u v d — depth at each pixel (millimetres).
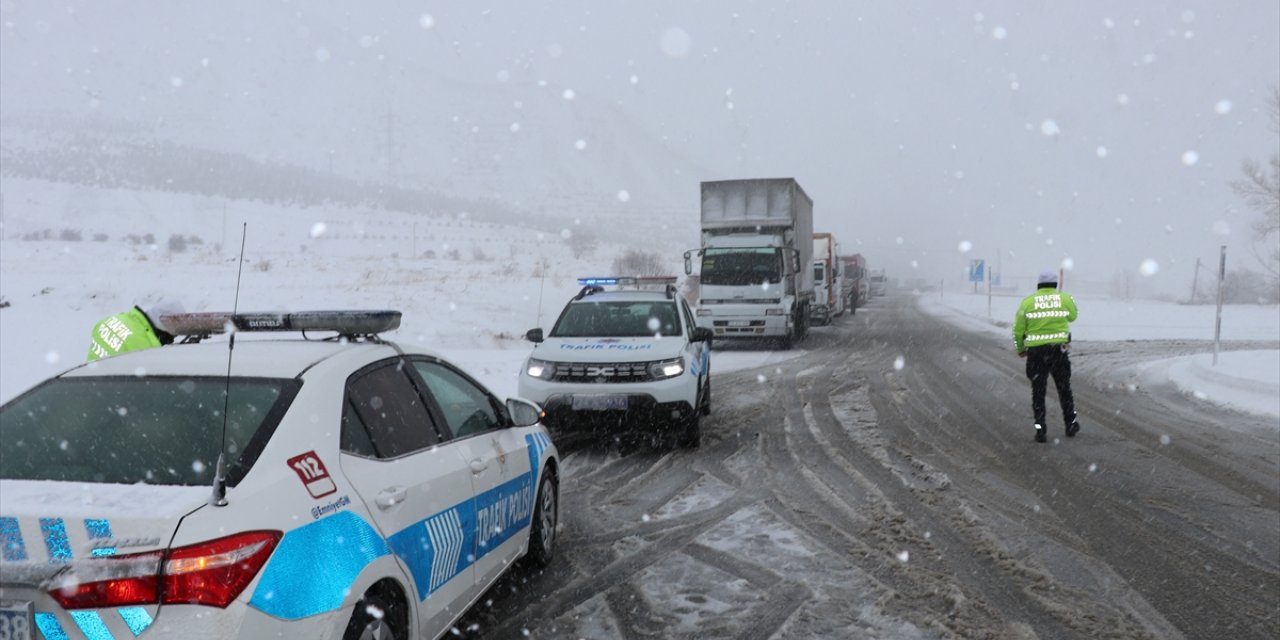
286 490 2947
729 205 23266
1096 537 6227
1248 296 52906
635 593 5102
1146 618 4707
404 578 3457
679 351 9391
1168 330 30469
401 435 3838
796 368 18406
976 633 4492
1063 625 4605
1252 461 8938
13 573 2502
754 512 6926
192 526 2605
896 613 4770
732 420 11625
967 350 22953
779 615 4742
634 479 8164
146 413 3221
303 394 3330
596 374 9109
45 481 2873
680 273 50219
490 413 5035
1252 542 6113
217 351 3703
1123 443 9938
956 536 6246
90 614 2504
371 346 4023
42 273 28719
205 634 2518
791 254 23594
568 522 6680
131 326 5000
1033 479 8102
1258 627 4586
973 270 57938
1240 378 14523
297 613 2777
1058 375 10242
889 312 48688
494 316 25141
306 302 24297
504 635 4480
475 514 4285
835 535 6281
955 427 11055
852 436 10398
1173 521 6664
